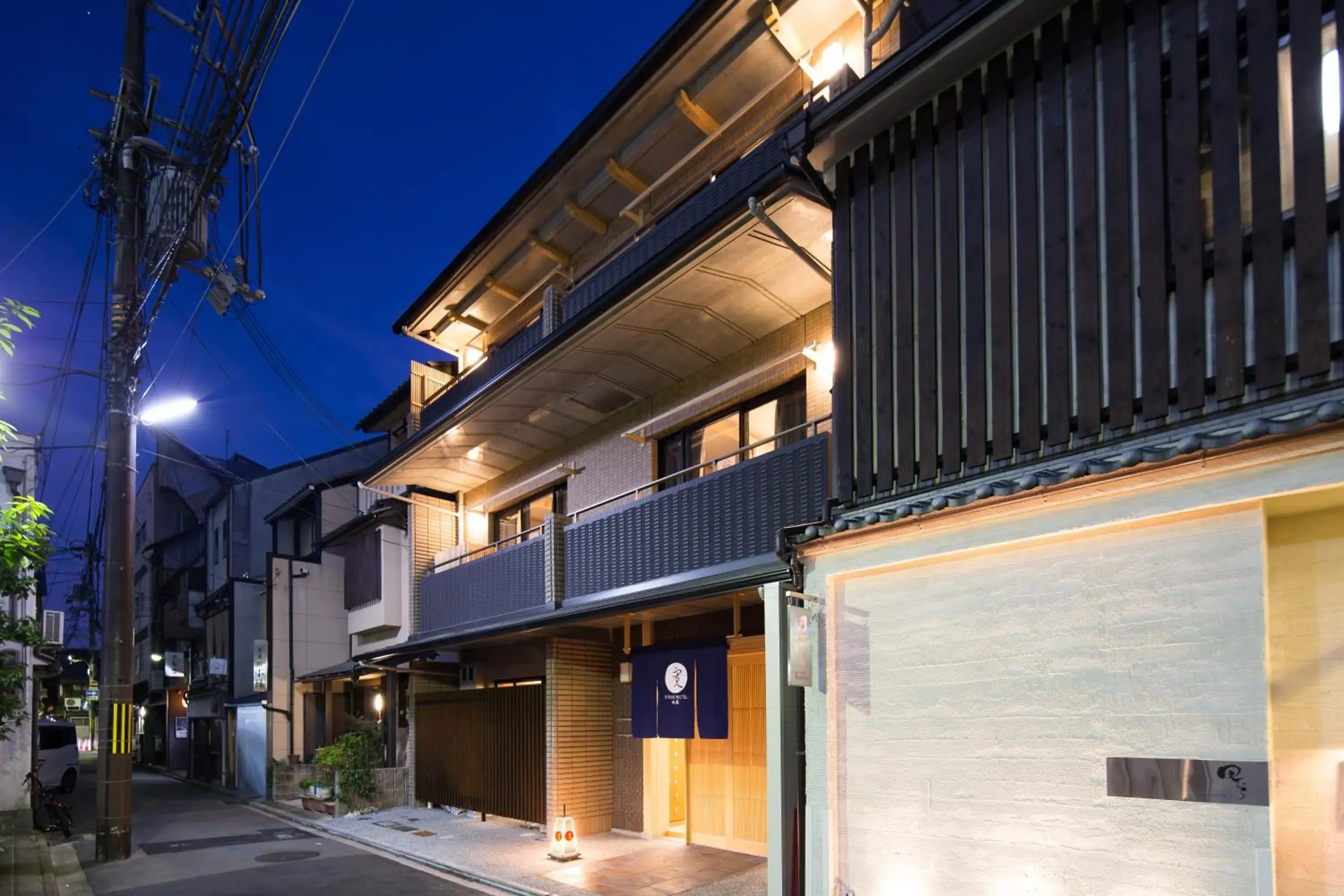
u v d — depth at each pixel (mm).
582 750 11492
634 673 10172
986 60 5547
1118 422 4637
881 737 5574
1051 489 4703
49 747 21734
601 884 8758
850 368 6227
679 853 10078
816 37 9484
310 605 20688
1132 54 4883
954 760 5145
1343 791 3938
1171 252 4586
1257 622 4047
